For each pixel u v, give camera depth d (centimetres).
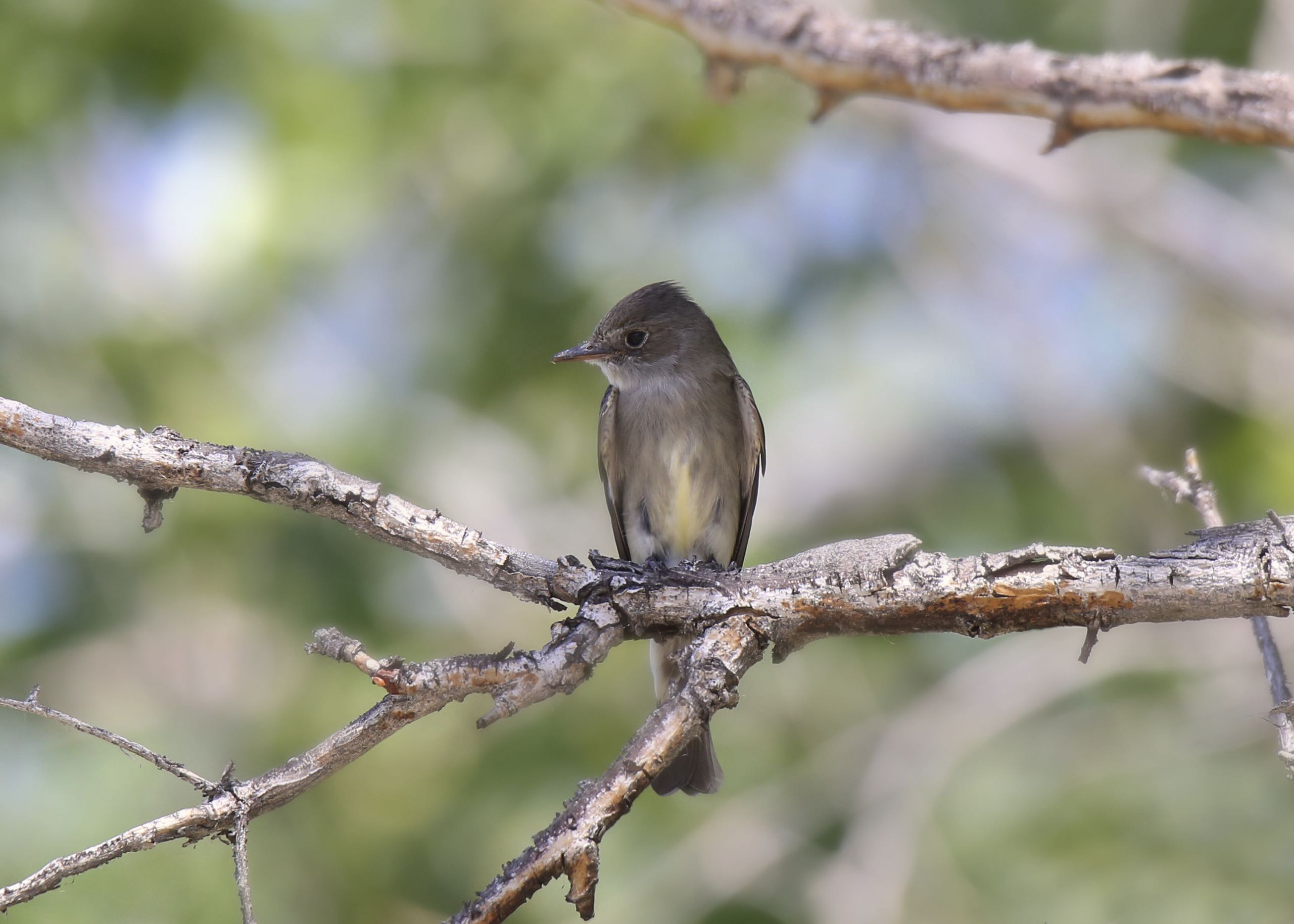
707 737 757
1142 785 1241
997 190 1505
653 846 1271
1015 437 1452
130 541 1261
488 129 1316
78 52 1238
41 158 1294
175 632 1346
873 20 459
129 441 539
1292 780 479
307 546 1237
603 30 1273
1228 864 1169
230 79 1277
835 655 1398
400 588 1272
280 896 1145
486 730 1256
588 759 1241
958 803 1300
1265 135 388
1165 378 1443
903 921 1206
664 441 970
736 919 1237
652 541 982
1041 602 505
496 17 1280
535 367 1339
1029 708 1323
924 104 432
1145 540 1387
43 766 1154
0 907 413
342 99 1300
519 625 1285
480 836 1218
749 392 968
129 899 1047
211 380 1287
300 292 1354
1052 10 1380
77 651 1309
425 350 1360
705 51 456
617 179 1328
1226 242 1385
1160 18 1341
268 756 1212
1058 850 1223
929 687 1406
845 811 1295
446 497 1350
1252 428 1366
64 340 1291
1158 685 1341
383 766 1243
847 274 1424
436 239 1348
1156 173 1398
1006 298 1488
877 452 1459
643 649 1270
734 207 1388
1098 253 1507
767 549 1398
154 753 438
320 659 1238
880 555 527
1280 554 481
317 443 1279
